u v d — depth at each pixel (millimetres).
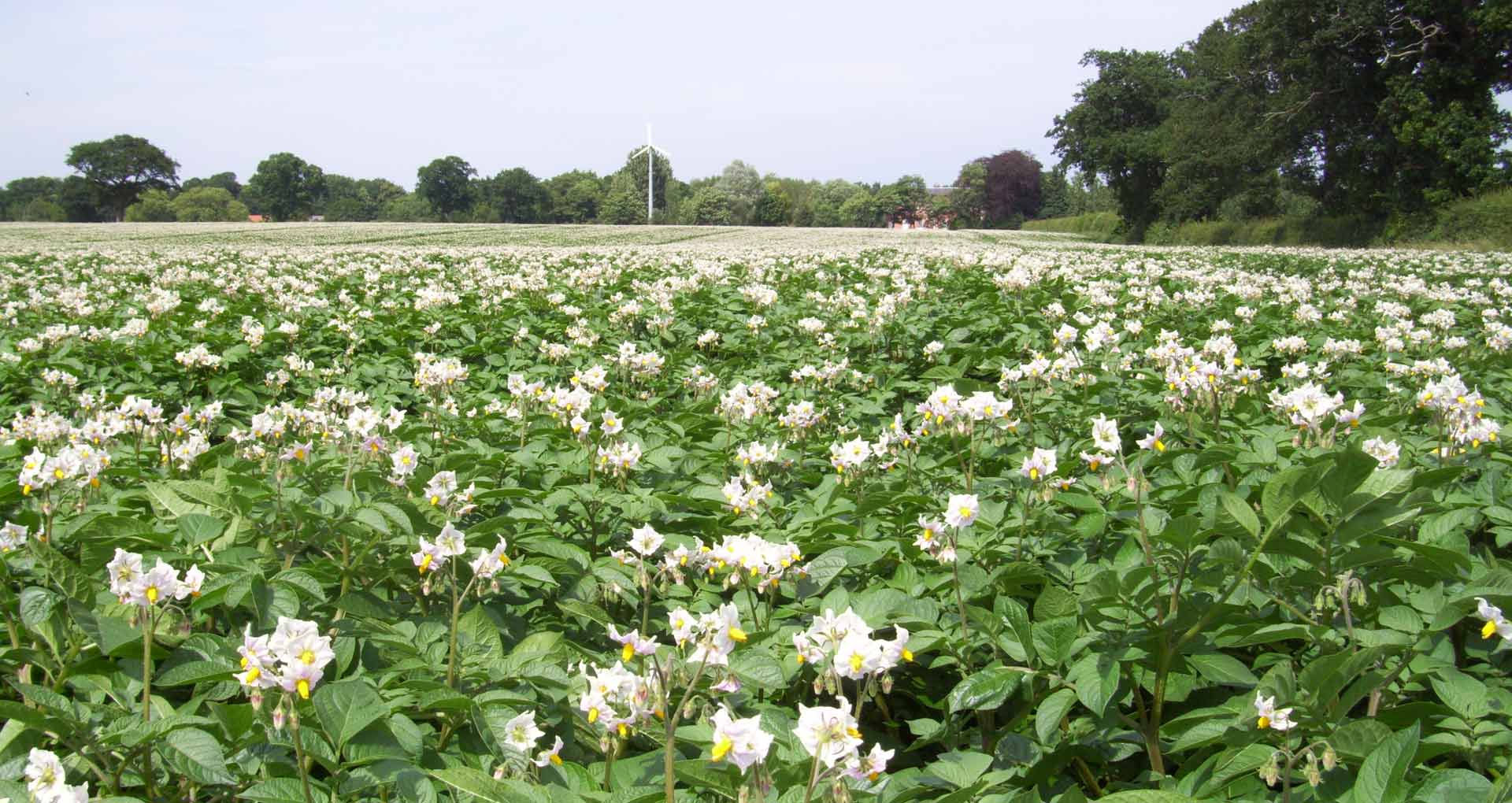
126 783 3062
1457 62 47219
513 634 4027
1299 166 56875
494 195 158500
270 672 2682
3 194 159750
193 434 5656
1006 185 149500
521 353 11102
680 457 5785
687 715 2818
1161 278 18031
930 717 4074
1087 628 3660
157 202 145625
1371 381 8086
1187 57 70250
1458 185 47094
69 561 3596
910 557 4539
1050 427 6938
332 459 5055
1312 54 49938
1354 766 2980
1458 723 3076
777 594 4371
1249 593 3738
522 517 4664
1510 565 3998
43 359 10203
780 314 13359
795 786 2676
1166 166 67938
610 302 14555
